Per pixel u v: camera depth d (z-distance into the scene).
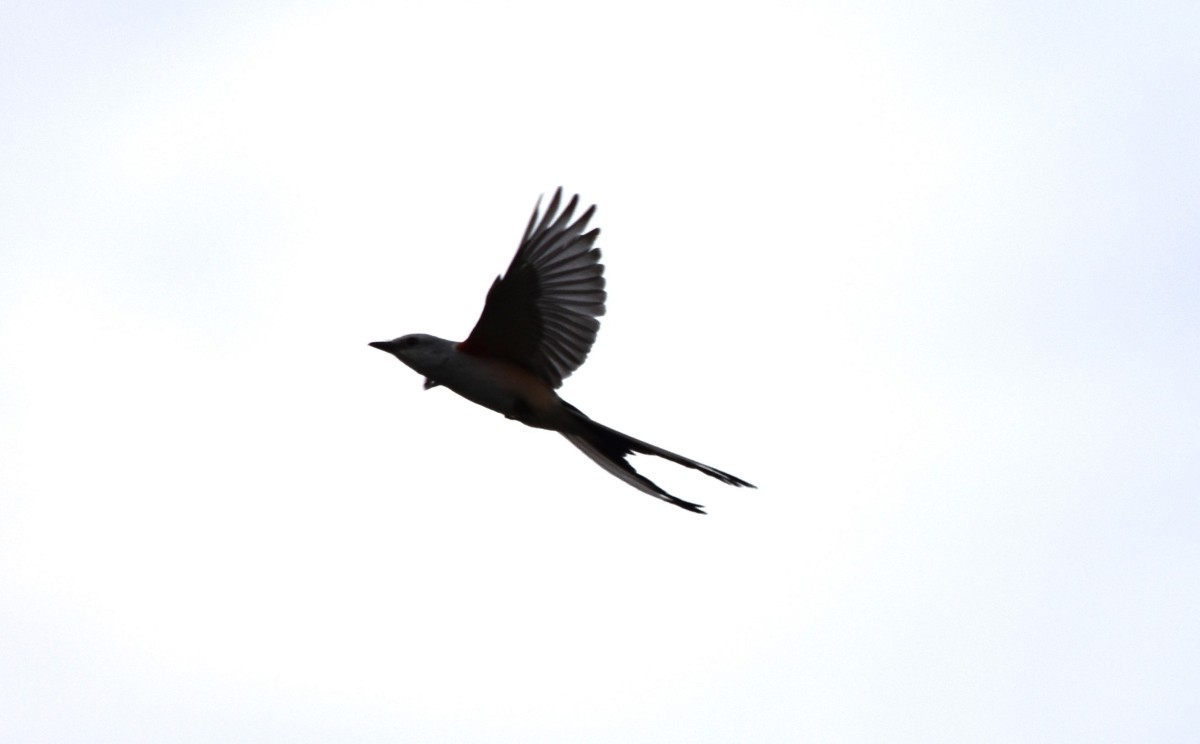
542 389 13.69
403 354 13.70
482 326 13.66
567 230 13.45
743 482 12.88
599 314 13.78
